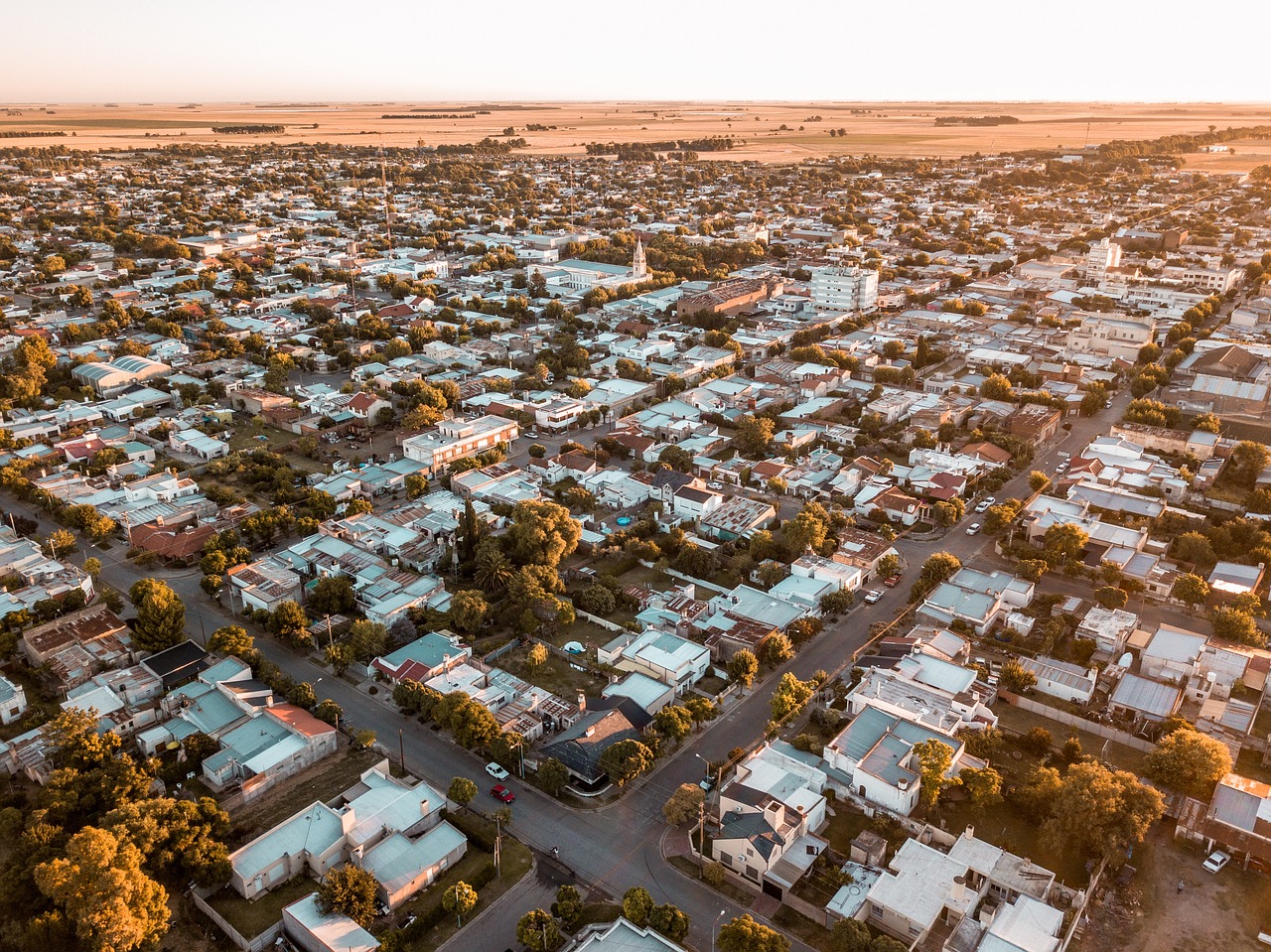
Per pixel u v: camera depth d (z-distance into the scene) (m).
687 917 137.25
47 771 163.50
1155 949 132.88
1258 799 154.88
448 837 150.88
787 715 180.25
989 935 129.50
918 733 171.00
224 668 189.88
